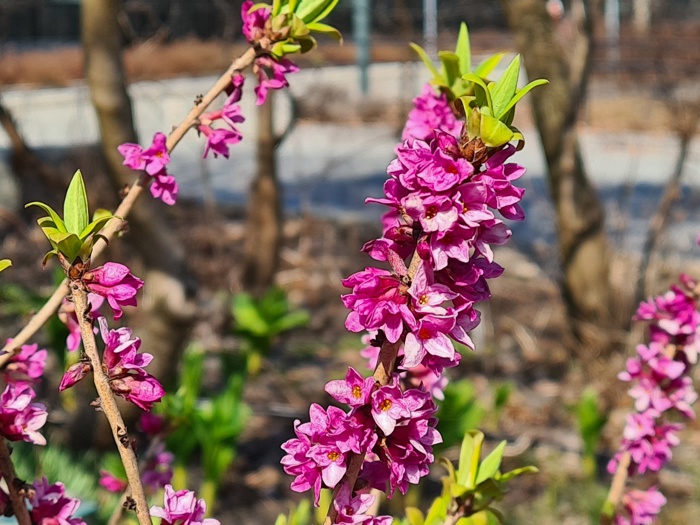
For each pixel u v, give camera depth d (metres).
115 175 3.77
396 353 1.18
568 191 6.34
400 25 7.87
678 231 7.75
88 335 1.25
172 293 4.27
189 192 11.59
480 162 1.14
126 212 1.70
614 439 5.69
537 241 9.41
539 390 6.35
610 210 9.91
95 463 4.31
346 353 7.13
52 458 3.88
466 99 1.18
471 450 1.68
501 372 6.68
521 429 5.77
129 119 3.72
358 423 1.16
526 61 6.13
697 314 2.12
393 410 1.14
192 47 8.45
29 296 5.96
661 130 12.98
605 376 6.15
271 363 6.71
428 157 1.12
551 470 5.16
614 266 7.23
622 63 11.35
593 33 6.21
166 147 1.71
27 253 8.13
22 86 9.16
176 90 8.49
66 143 7.79
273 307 6.21
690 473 5.10
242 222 10.19
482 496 1.61
